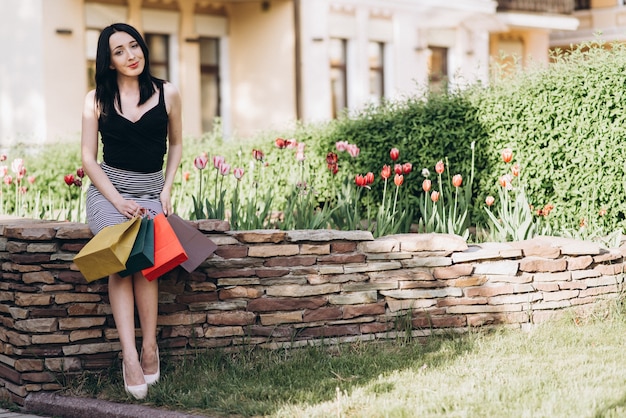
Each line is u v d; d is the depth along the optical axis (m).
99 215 6.28
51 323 6.41
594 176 8.84
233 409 5.68
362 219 10.48
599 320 7.43
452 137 9.87
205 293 6.69
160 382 6.23
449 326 7.18
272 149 11.91
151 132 6.39
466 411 5.32
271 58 22.83
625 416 5.13
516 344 6.81
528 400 5.51
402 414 5.34
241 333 6.74
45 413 6.28
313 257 6.90
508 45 29.97
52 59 18.75
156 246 5.98
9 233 6.51
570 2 29.95
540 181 9.22
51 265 6.45
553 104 9.08
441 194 8.17
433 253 7.16
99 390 6.32
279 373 6.29
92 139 6.35
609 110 8.75
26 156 13.69
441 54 27.16
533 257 7.43
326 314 6.91
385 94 25.47
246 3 22.86
